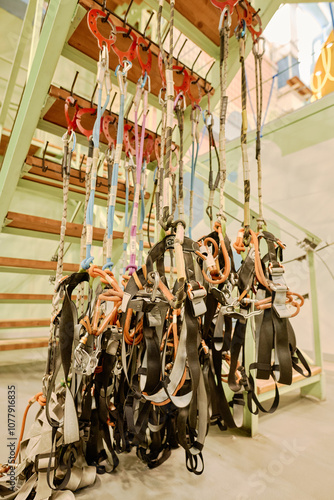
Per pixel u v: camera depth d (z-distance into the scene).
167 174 0.65
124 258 1.19
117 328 0.93
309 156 3.17
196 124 1.17
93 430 0.98
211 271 0.75
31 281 3.60
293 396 2.03
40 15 1.40
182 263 0.63
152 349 0.73
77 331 0.78
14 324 2.67
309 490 0.98
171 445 1.16
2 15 3.13
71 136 1.08
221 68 0.77
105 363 0.92
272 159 3.47
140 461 1.11
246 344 1.49
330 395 2.05
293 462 1.15
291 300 0.77
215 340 0.86
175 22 1.27
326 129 3.07
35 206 3.70
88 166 1.09
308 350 2.95
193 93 1.43
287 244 3.21
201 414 0.76
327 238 2.94
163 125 0.74
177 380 0.74
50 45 1.06
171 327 0.97
